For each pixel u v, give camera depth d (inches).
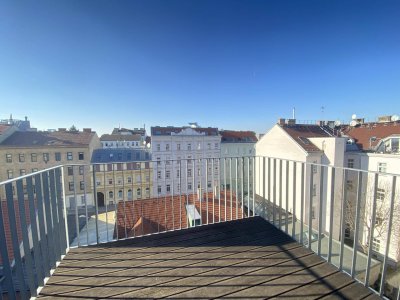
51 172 97.5
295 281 83.5
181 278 85.8
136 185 892.6
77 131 1109.1
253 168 161.6
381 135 729.0
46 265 86.7
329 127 853.8
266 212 148.2
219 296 75.9
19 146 945.5
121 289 79.9
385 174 76.8
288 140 647.8
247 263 95.3
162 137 1075.3
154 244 111.9
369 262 82.7
